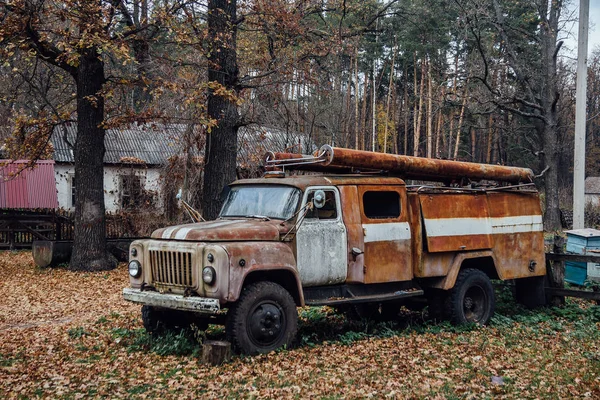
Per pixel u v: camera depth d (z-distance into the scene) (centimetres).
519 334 941
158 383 677
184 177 2047
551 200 2966
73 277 1634
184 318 881
